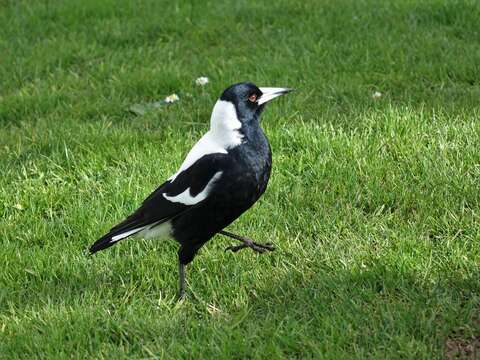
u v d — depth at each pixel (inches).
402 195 416.2
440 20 637.9
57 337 333.7
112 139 494.0
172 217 347.9
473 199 410.3
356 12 661.9
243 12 678.5
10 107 557.9
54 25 695.7
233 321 339.6
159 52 627.8
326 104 522.6
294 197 426.6
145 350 328.2
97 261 389.7
